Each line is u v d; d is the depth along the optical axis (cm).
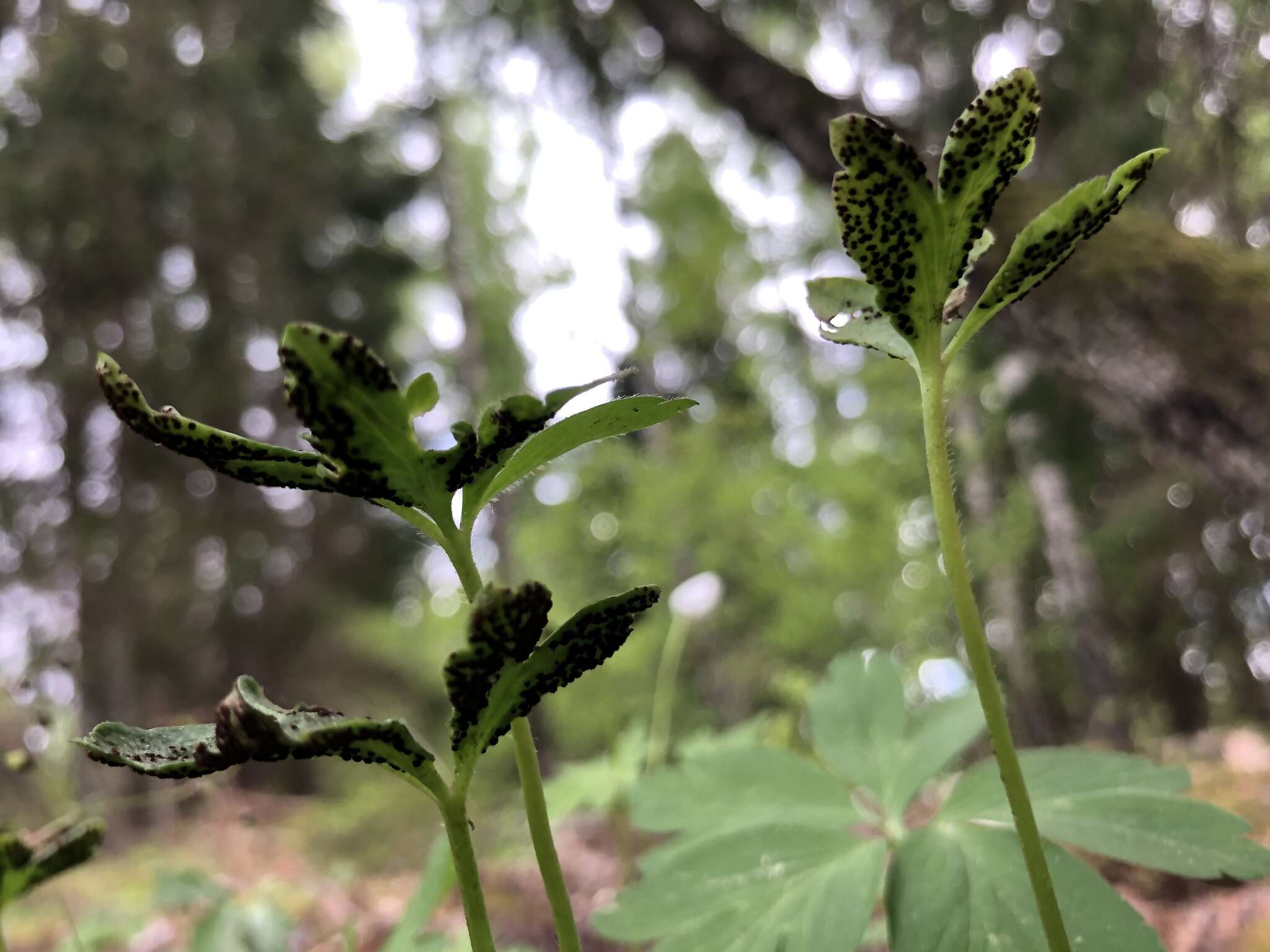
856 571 810
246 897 271
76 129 774
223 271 923
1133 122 480
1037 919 75
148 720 893
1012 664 982
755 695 820
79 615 892
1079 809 84
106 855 514
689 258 1065
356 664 1198
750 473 857
